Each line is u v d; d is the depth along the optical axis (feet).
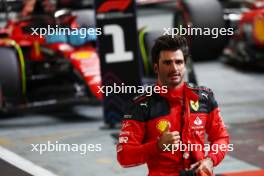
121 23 97.91
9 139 95.50
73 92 113.39
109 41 98.02
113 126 100.17
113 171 78.02
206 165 45.16
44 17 113.91
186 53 45.39
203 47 129.49
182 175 44.86
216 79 133.90
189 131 46.03
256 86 126.62
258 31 134.00
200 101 46.47
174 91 45.83
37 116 111.55
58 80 117.80
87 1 186.50
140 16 191.11
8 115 113.19
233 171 76.59
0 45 113.19
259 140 90.33
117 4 97.45
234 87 126.11
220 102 114.42
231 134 94.02
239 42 142.82
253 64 142.10
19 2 121.80
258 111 107.34
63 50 111.86
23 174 76.89
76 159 83.51
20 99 108.37
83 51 111.96
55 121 106.93
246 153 84.38
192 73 103.45
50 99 111.55
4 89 105.91
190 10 129.29
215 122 47.32
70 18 113.80
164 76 45.32
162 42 44.91
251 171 76.33
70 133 97.60
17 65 108.06
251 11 139.03
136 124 45.98
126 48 98.27
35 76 115.14
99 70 106.63
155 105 45.98
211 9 129.18
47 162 82.38
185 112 46.03
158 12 197.57
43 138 95.14
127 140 45.85
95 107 117.50
